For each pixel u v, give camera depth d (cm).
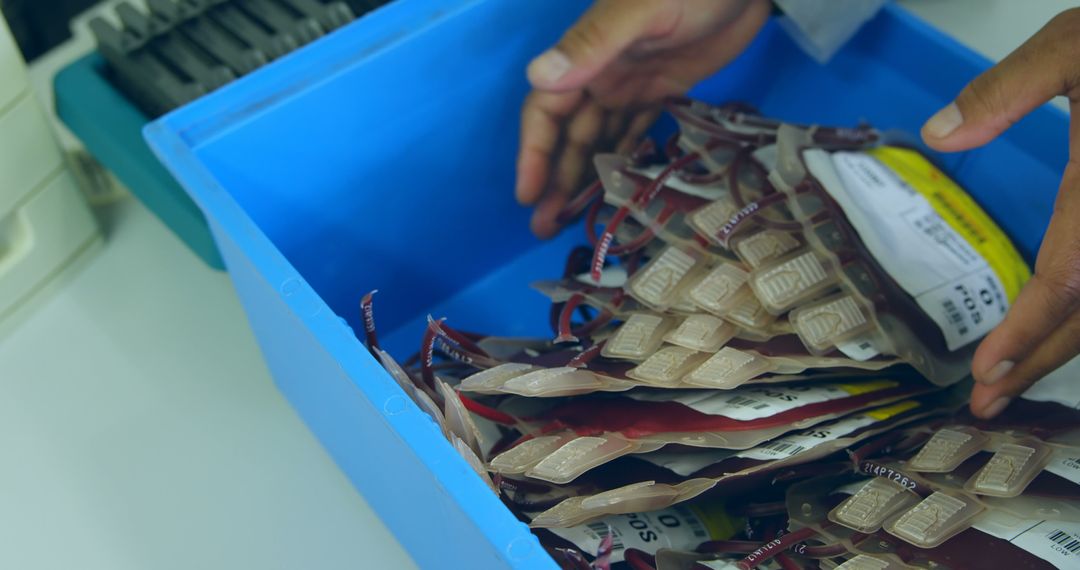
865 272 65
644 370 61
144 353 72
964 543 57
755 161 70
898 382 65
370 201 72
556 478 56
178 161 62
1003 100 60
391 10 68
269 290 60
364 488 66
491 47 71
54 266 73
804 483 61
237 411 70
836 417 61
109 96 72
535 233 78
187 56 72
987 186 71
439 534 59
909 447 62
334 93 67
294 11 74
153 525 67
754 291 64
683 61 73
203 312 74
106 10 82
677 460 59
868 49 74
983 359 61
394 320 77
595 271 68
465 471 53
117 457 69
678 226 68
